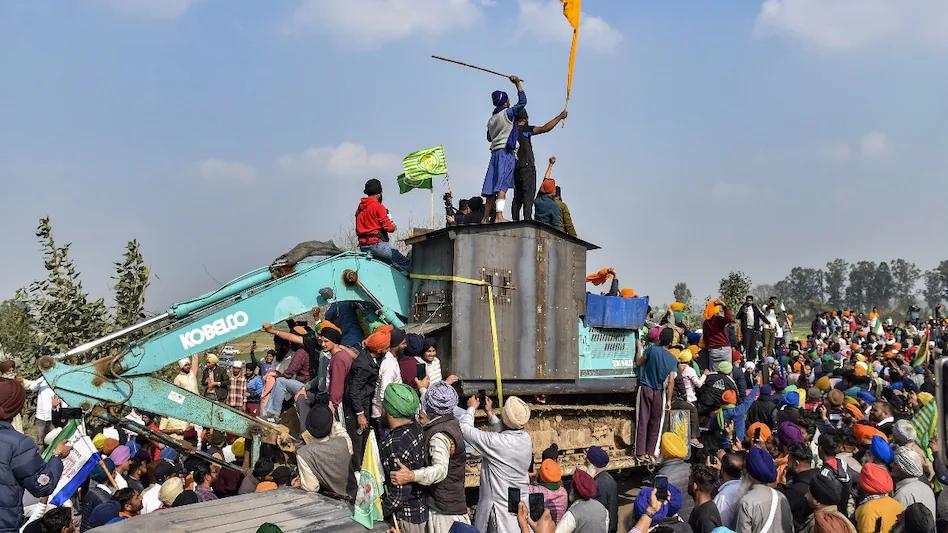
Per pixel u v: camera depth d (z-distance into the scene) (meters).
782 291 164.25
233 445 10.53
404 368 8.69
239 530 4.63
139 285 15.67
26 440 6.08
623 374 11.68
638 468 12.80
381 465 5.94
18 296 14.97
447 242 10.06
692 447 11.41
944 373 3.52
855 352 23.12
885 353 21.78
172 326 9.11
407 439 5.98
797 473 7.12
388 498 5.91
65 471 7.25
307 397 9.94
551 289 10.55
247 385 15.13
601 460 7.75
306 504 5.27
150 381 8.89
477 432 6.80
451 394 6.29
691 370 12.65
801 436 7.98
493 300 9.99
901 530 6.29
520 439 6.75
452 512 6.11
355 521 4.90
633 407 11.85
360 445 8.11
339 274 9.91
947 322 34.09
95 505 7.80
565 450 10.85
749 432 9.42
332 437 6.33
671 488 6.34
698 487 6.42
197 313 9.26
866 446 8.56
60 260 15.27
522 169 11.16
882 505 6.40
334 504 5.27
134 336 12.67
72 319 15.02
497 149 10.94
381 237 10.59
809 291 163.38
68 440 8.33
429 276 10.20
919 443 9.56
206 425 9.13
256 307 9.43
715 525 6.09
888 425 10.52
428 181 12.09
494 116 11.02
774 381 15.16
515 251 10.24
